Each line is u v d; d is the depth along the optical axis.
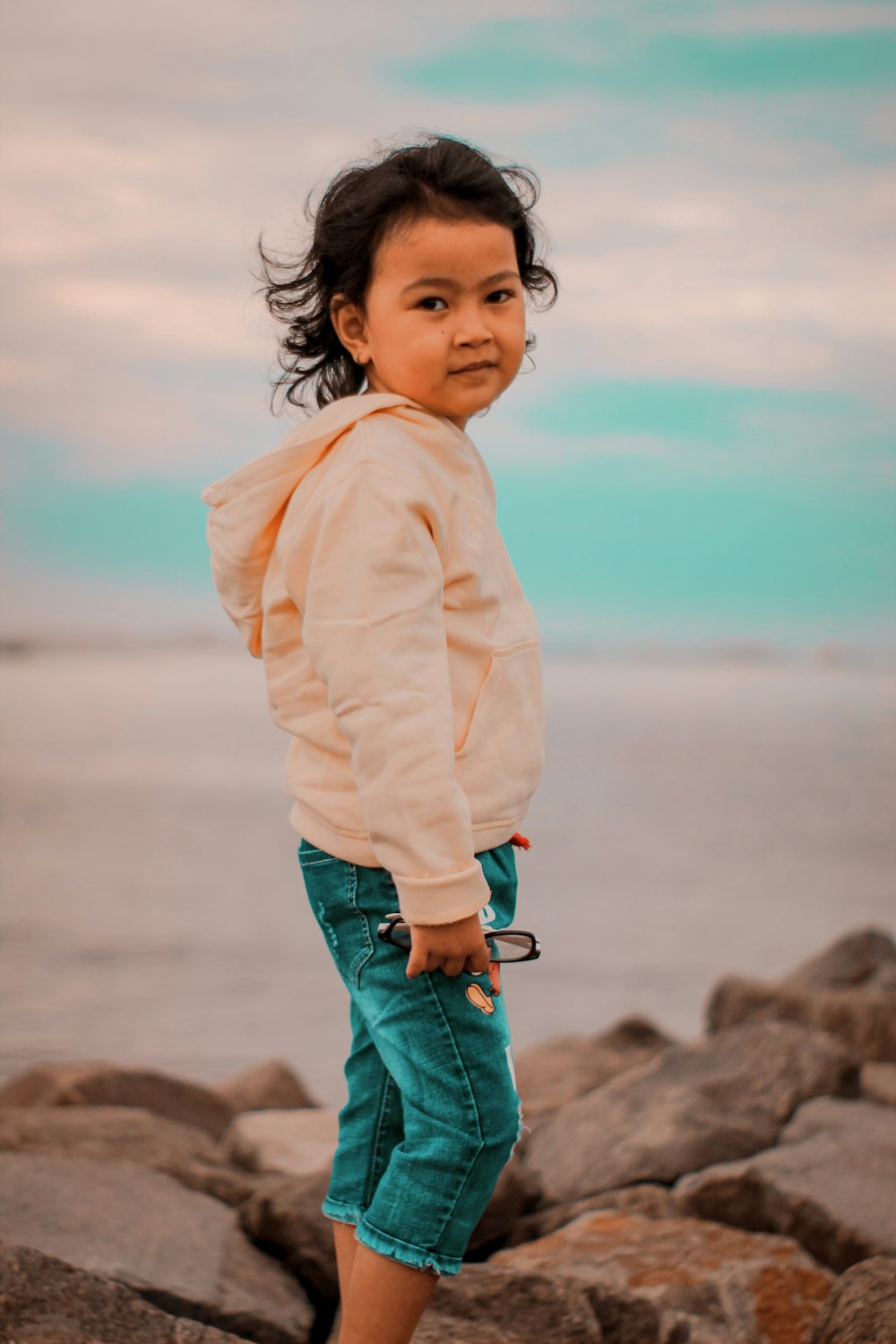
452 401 1.80
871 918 16.83
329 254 1.88
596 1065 4.82
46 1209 2.69
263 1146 3.77
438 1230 1.72
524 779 1.81
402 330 1.78
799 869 20.44
